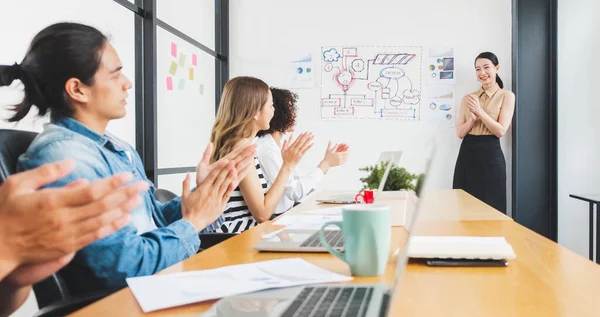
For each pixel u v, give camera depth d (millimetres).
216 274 912
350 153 4250
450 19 4137
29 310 2027
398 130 4203
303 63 4297
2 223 535
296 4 4301
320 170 2744
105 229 569
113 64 1258
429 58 4164
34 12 2121
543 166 3988
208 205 1279
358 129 4246
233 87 2238
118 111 1286
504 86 4090
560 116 3924
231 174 1278
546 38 3959
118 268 1061
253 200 2025
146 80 3020
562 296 780
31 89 1198
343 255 938
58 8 2262
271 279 867
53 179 560
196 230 1244
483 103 3904
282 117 2773
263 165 2484
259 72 4352
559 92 3922
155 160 3043
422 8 4164
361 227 904
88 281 1079
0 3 1944
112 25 2711
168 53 3408
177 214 1615
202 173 1396
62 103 1224
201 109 4008
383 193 1533
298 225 1504
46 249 552
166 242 1158
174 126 3527
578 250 3928
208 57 4117
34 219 538
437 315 694
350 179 4254
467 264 984
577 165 3922
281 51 4328
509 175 4094
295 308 692
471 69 4121
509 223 1564
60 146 1119
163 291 810
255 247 1161
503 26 4078
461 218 1682
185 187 1293
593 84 3855
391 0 4195
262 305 710
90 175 1130
